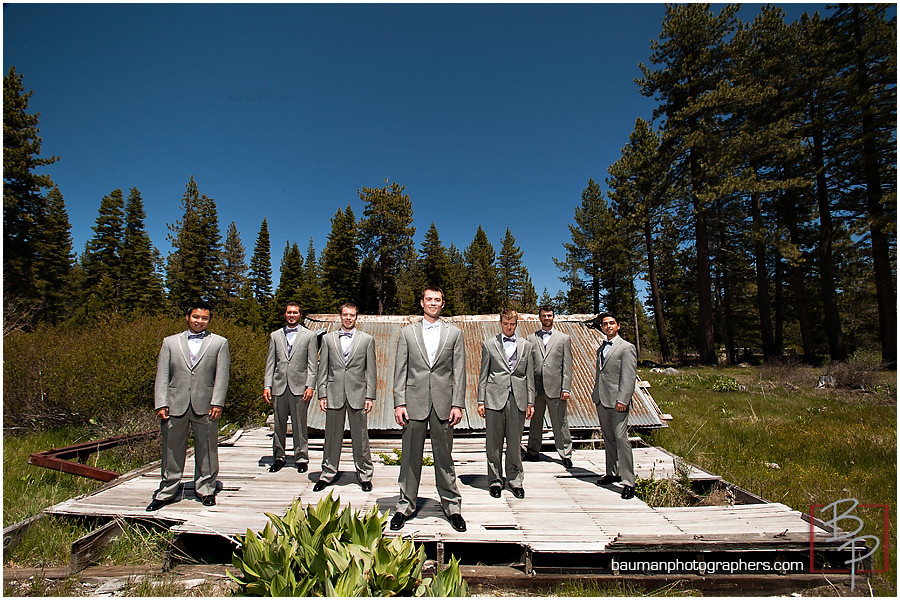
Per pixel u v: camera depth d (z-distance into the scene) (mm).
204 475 4297
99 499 4355
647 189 23891
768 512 4125
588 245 32688
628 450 4617
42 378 8398
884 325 18391
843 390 13656
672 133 21203
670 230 24734
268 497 4473
